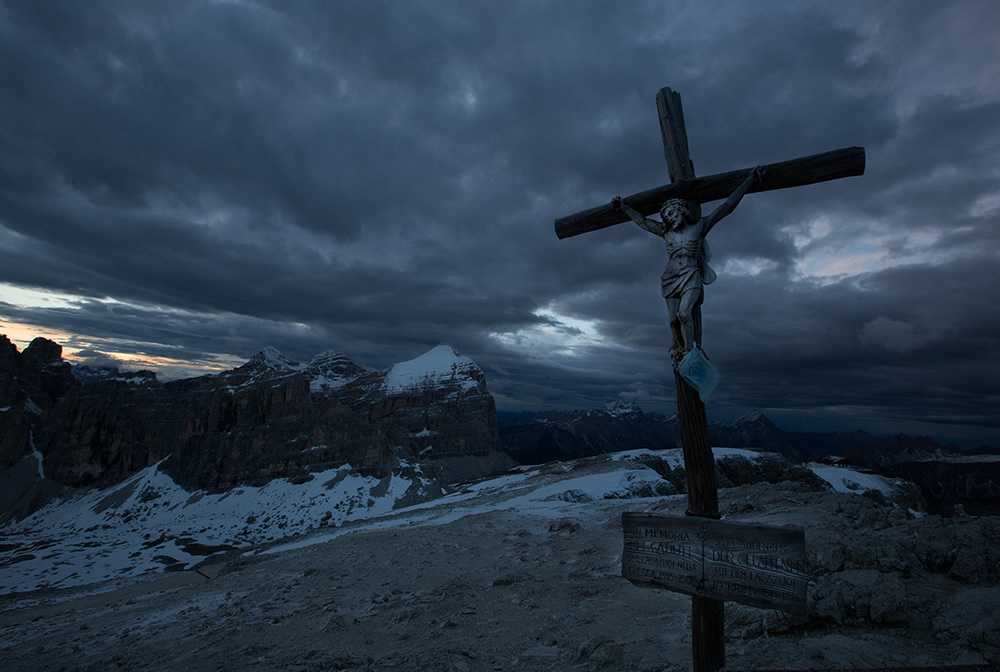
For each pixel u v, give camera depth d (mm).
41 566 111875
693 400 5457
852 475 83125
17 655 15555
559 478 60719
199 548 126188
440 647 9609
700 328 5355
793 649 6746
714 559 4992
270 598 16516
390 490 165625
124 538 139750
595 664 7730
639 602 10898
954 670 4621
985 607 6426
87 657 13438
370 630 11414
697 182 6012
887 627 6902
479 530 24625
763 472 82625
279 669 9578
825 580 8094
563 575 14195
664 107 6504
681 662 7270
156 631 15250
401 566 18391
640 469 53594
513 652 8953
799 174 5531
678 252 5637
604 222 7059
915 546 8570
